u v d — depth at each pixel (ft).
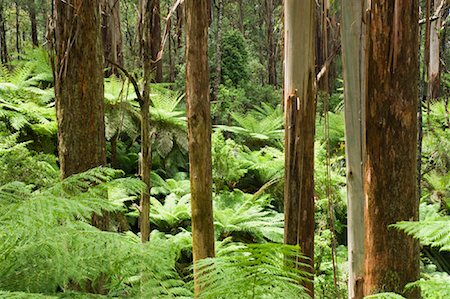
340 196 19.01
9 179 11.82
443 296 4.09
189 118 9.23
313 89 7.95
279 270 3.10
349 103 8.09
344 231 19.34
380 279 7.14
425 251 18.60
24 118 16.62
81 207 4.05
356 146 8.09
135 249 3.67
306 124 7.91
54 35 8.55
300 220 7.97
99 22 8.78
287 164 7.95
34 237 3.63
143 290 3.47
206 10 9.05
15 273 3.52
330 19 8.54
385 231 7.07
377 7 6.89
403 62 6.84
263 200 19.04
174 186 19.57
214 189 19.62
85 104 8.59
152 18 9.39
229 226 16.80
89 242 3.64
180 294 3.88
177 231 17.54
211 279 3.24
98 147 8.85
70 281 5.60
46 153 17.15
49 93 19.25
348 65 8.02
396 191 7.01
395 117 6.92
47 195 4.22
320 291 12.84
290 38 7.83
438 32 12.73
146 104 9.13
